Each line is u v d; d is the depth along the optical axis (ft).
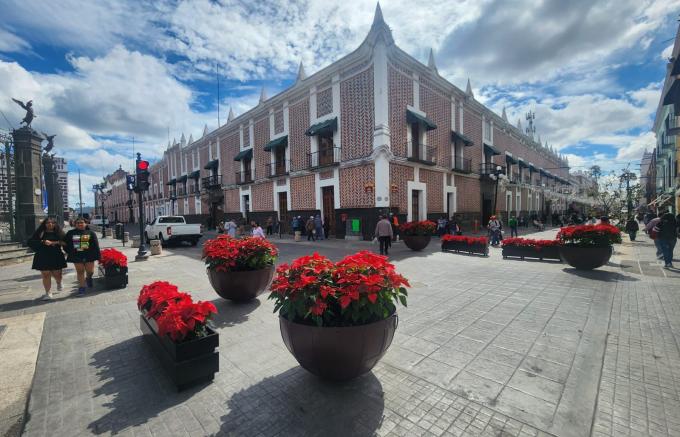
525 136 114.83
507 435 6.85
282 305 8.68
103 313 15.67
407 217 55.72
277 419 7.45
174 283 22.40
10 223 36.37
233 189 90.33
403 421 7.32
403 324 13.65
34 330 13.26
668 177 69.77
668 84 50.85
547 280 21.39
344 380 8.85
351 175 54.80
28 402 8.18
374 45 49.90
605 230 23.25
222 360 10.55
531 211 120.98
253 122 80.43
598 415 7.48
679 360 10.10
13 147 37.19
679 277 21.90
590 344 11.38
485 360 10.34
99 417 7.57
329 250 41.29
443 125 66.39
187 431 7.07
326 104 59.16
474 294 18.31
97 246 20.15
